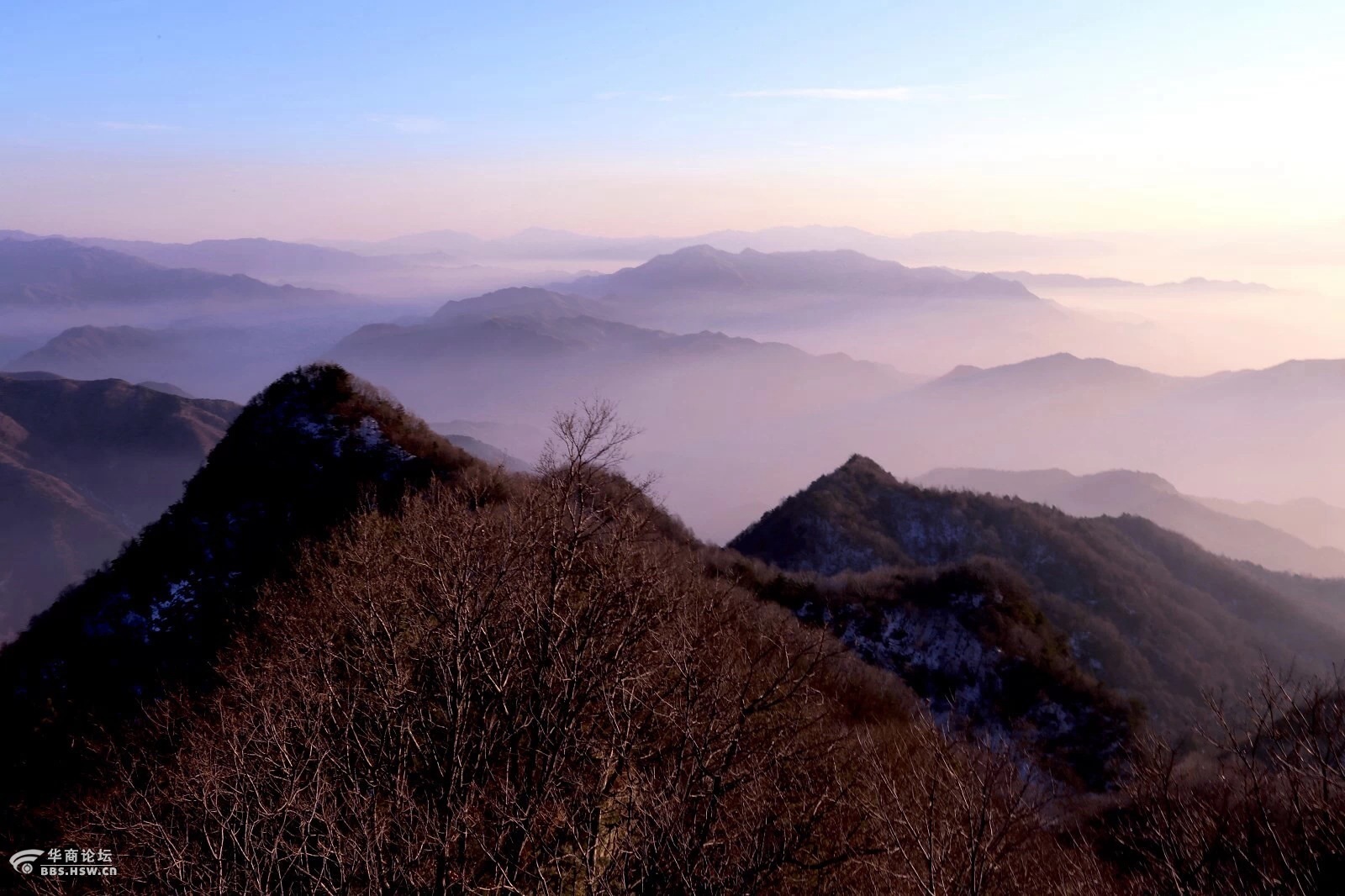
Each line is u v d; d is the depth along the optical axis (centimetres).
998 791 952
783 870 965
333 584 1609
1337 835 717
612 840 1013
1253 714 904
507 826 969
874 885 940
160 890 1005
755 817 1024
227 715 1334
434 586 1324
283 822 931
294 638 1450
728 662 1323
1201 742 1222
